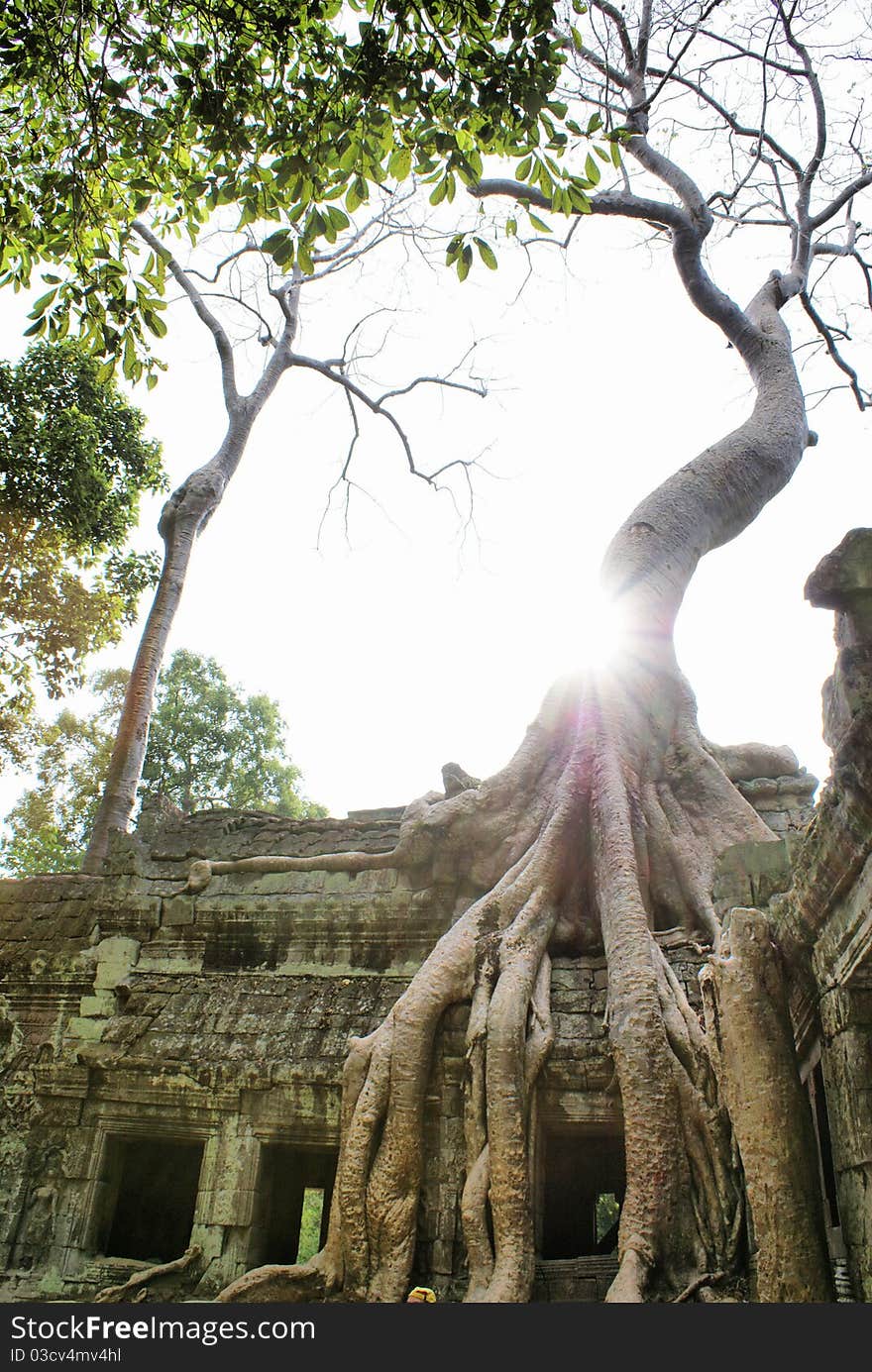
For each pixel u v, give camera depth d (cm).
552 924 1060
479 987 1005
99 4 742
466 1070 967
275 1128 1066
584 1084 945
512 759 1198
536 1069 944
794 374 1580
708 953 1000
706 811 1145
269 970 1208
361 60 681
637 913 990
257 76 736
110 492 2202
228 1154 1071
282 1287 895
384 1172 927
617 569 1284
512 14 688
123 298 826
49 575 2148
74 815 3047
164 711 3375
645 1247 805
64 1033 1240
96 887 1347
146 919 1271
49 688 2228
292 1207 1294
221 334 2261
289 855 1302
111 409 2216
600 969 1027
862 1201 596
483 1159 906
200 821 1379
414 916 1170
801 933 653
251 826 1362
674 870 1099
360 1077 996
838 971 616
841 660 444
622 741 1138
